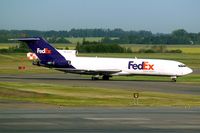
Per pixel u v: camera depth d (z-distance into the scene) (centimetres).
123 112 13638
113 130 10388
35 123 11244
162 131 10338
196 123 11525
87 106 15388
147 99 17962
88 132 10112
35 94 19075
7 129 10338
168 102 17112
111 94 19775
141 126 10988
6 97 18025
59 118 12162
